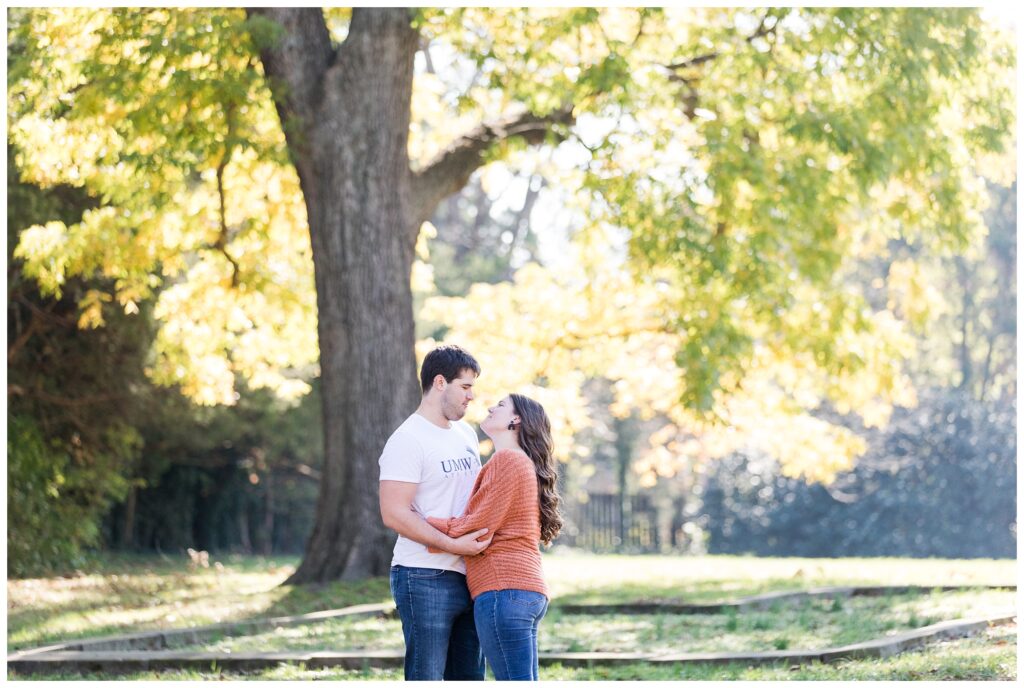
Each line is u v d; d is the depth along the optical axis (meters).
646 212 12.84
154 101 11.66
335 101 12.17
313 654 7.62
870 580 11.84
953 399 27.97
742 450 28.75
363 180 12.13
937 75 13.24
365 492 11.82
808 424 17.14
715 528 29.52
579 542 31.73
